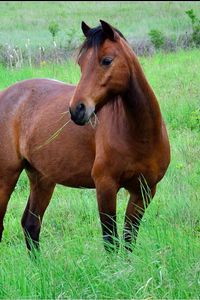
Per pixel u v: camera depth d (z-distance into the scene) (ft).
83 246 24.20
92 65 22.58
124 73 22.88
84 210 32.12
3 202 28.81
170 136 42.04
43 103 27.84
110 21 100.42
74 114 22.34
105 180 24.61
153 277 20.98
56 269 22.26
